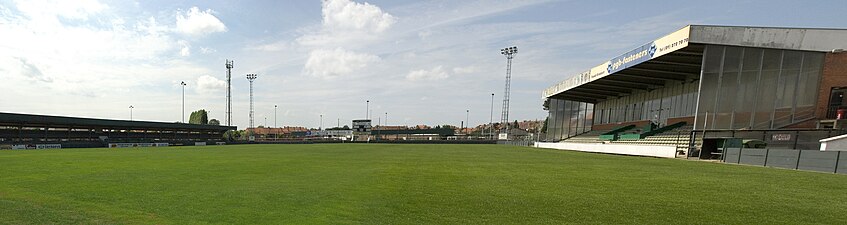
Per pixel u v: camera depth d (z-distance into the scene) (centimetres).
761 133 1689
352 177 838
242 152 2233
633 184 714
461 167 1103
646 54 2098
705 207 496
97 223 429
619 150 2302
